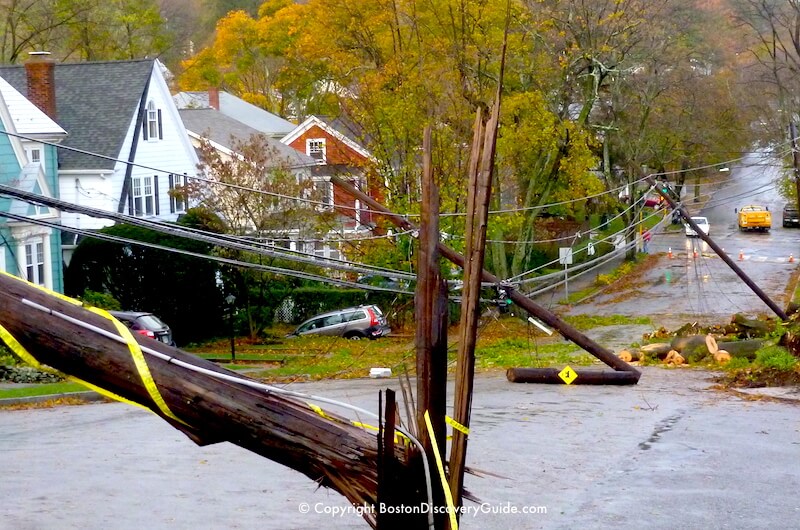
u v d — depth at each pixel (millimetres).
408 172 36562
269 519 10305
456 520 5133
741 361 27531
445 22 39625
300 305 45281
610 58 46938
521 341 38938
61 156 41750
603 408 20000
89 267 39719
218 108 64750
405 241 35906
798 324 28141
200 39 94938
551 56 43656
